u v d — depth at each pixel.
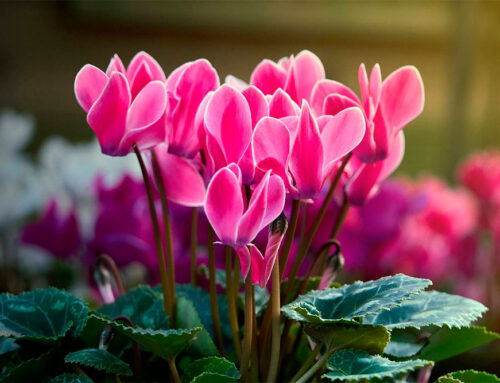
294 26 4.39
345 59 4.44
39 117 4.30
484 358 0.77
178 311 0.67
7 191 1.09
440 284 1.20
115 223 0.88
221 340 0.66
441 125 4.46
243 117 0.60
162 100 0.62
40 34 4.34
